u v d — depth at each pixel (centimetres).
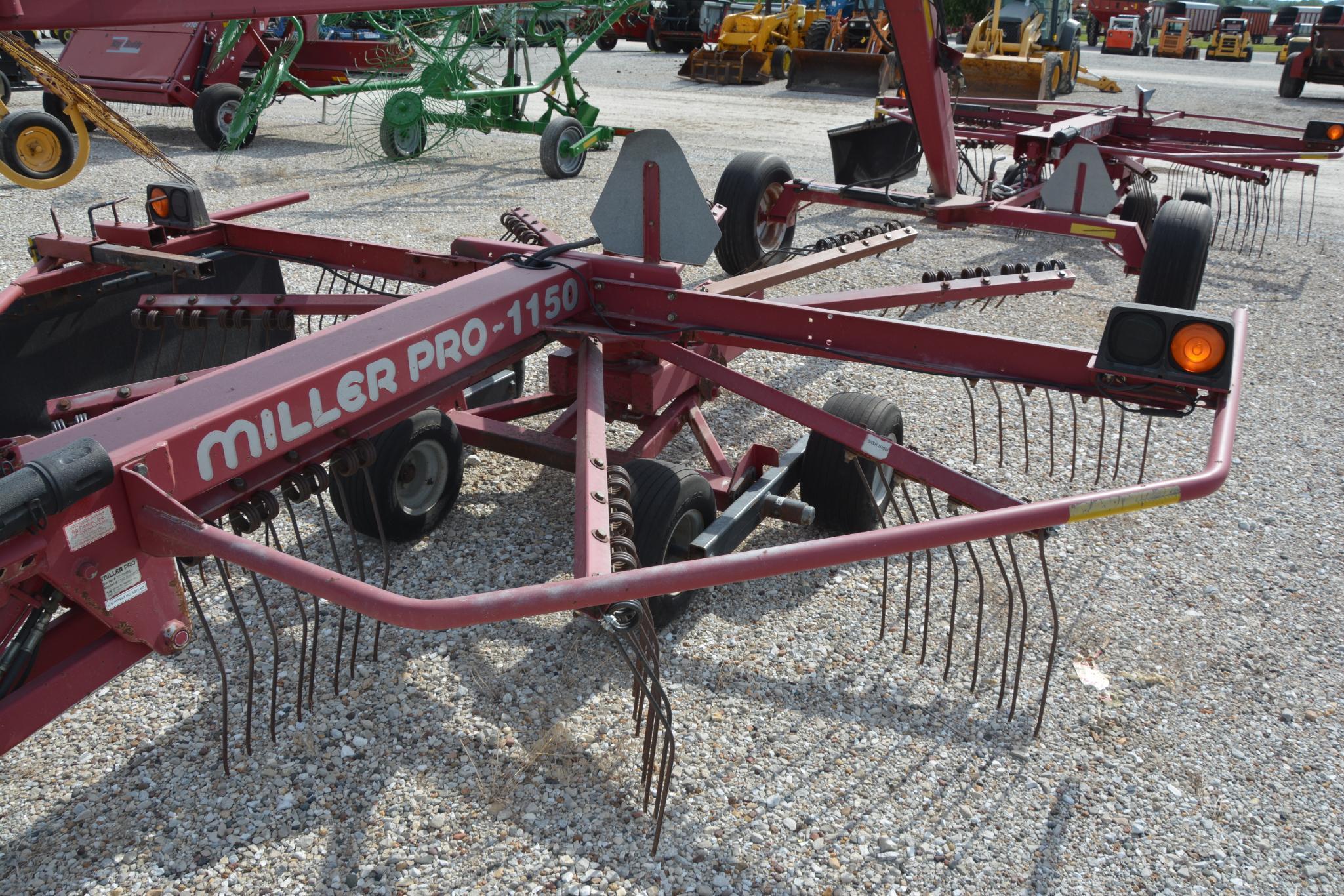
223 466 233
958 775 277
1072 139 791
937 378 563
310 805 258
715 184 1027
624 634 222
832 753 283
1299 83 2036
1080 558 389
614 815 258
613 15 1138
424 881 237
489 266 362
